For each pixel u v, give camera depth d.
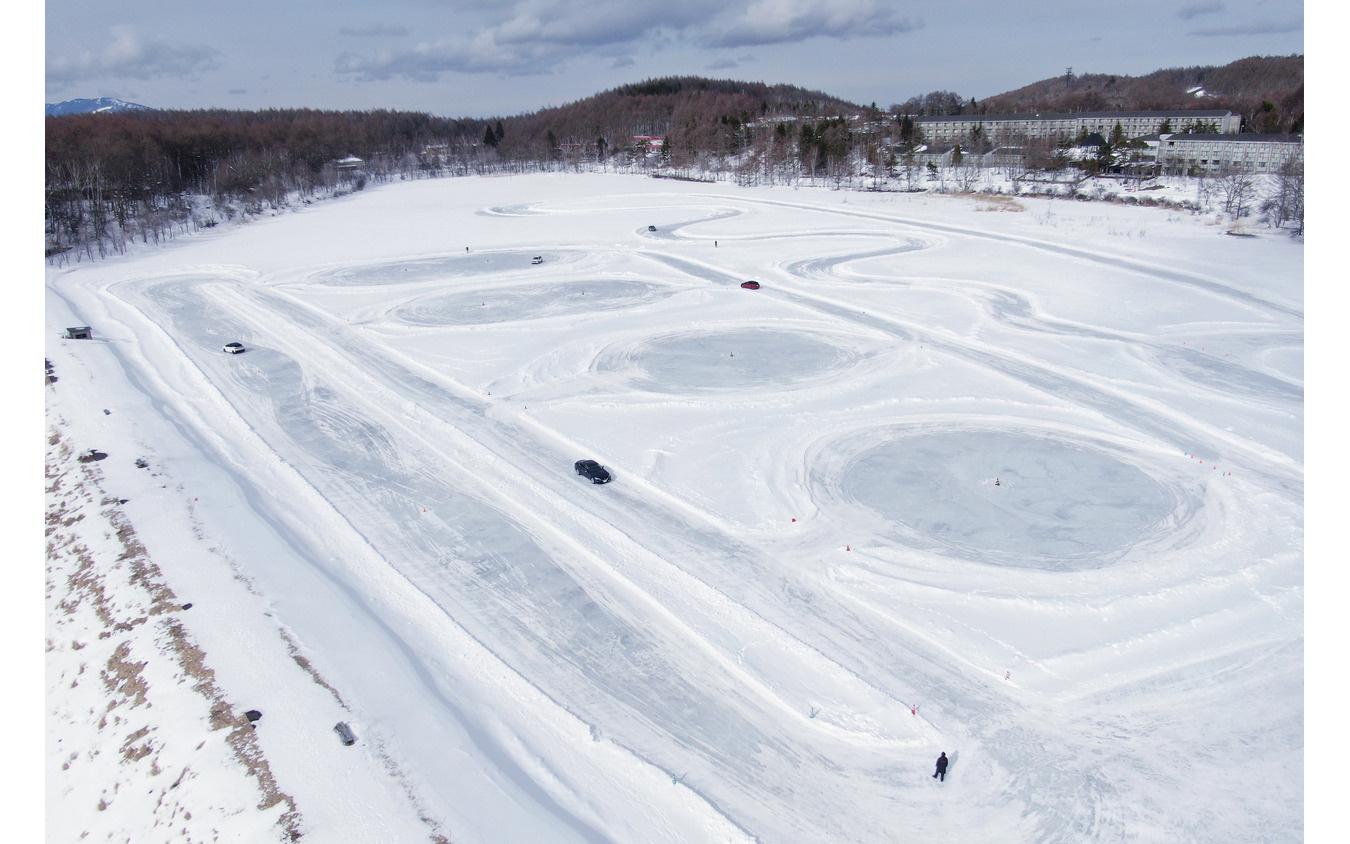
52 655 28.84
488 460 41.72
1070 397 47.88
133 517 35.97
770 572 31.53
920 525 34.62
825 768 22.69
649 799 21.67
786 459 40.91
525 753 23.25
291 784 21.73
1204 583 30.00
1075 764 22.50
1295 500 35.53
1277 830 20.14
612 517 35.72
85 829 21.88
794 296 71.31
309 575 31.83
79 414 47.59
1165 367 51.94
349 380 53.66
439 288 78.06
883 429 44.22
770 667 26.59
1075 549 32.62
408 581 31.45
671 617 29.16
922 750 23.17
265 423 46.91
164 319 68.38
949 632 28.02
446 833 20.30
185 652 27.17
